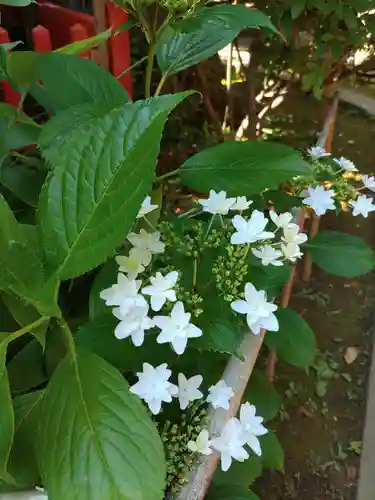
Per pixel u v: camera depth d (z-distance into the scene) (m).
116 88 0.46
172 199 0.90
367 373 0.96
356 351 1.00
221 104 1.30
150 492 0.28
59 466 0.29
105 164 0.29
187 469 0.39
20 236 0.31
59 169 0.30
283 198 0.56
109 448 0.29
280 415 0.90
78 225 0.30
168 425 0.39
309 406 0.91
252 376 0.62
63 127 0.41
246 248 0.41
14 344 0.44
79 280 0.49
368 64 1.47
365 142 1.38
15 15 0.93
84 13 0.89
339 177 0.62
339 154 1.35
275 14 1.09
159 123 0.28
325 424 0.89
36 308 0.33
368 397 0.92
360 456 0.85
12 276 0.31
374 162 1.32
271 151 0.44
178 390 0.38
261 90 1.35
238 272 0.40
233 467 0.57
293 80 1.31
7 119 0.47
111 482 0.28
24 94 0.49
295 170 0.44
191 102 1.21
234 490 0.54
